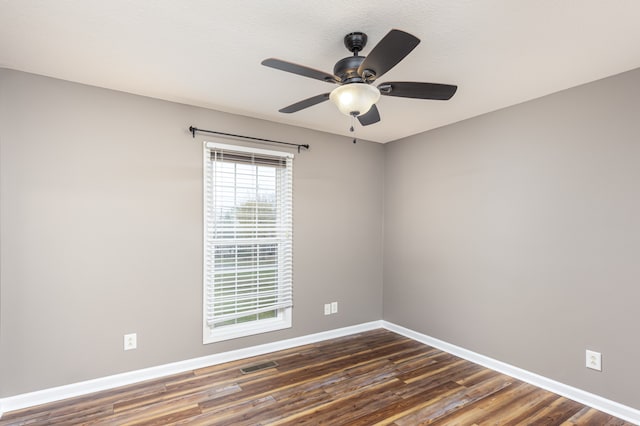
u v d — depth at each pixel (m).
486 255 3.07
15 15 1.69
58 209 2.45
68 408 2.31
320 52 2.07
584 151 2.45
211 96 2.78
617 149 2.29
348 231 3.94
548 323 2.62
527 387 2.65
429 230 3.63
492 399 2.46
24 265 2.34
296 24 1.77
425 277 3.66
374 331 4.05
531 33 1.83
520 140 2.83
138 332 2.72
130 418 2.20
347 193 3.93
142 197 2.76
